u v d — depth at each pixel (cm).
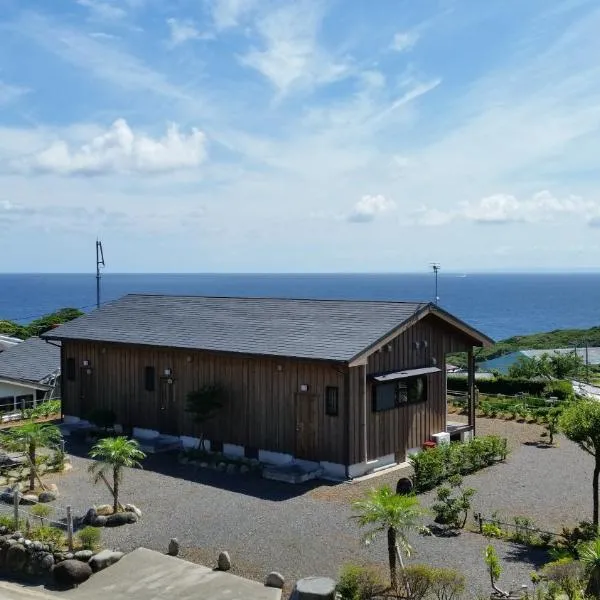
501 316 14825
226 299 2127
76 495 1411
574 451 1839
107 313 2250
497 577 947
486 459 1692
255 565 1059
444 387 1886
